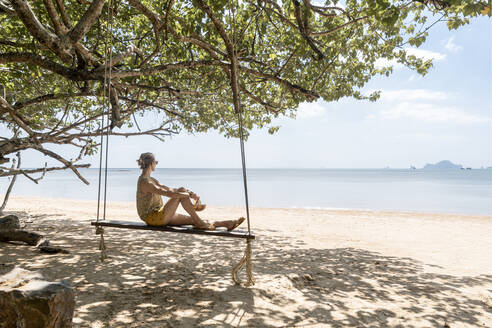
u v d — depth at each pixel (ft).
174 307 12.87
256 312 12.70
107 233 32.30
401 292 17.19
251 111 37.09
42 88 30.63
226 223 15.89
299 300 14.52
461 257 28.25
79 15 23.58
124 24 28.60
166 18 18.60
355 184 222.48
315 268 21.48
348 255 27.04
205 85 30.81
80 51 18.49
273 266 21.40
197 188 162.20
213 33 22.59
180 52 26.71
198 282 16.30
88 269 17.63
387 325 12.52
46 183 208.23
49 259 19.21
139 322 11.37
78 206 64.95
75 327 10.69
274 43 28.78
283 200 100.01
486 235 40.40
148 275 17.21
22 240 22.59
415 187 188.24
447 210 75.97
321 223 49.16
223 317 12.07
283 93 31.42
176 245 27.73
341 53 27.17
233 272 16.08
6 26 23.41
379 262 24.76
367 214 60.13
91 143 29.84
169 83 28.25
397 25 24.76
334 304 14.39
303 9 18.35
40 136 25.21
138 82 27.63
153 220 15.83
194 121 34.65
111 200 87.35
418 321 13.14
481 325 13.09
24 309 8.24
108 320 11.42
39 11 21.71
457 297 16.79
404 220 52.90
